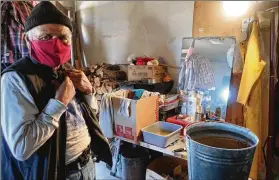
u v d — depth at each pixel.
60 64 1.07
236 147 0.94
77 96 1.23
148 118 2.15
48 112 0.92
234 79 2.29
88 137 1.22
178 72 2.78
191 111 2.35
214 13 2.43
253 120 2.10
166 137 1.88
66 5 3.11
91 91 1.26
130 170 2.32
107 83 2.73
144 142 2.03
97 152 1.37
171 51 2.79
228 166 0.74
